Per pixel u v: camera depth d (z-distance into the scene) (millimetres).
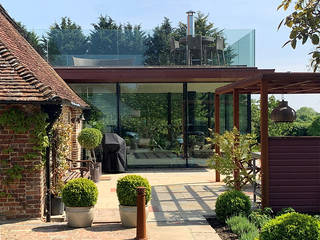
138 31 16516
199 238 6734
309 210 8391
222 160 9320
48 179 8164
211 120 16922
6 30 11320
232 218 7406
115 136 15398
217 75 15430
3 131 7910
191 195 10688
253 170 9664
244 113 16656
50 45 16234
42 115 7926
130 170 16016
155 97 16734
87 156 16172
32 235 6832
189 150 16750
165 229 7336
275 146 8367
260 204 8844
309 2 4492
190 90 16859
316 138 8414
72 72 15352
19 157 7938
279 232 4645
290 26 4438
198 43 16422
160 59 16453
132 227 7473
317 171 8414
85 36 16375
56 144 9000
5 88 7648
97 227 7480
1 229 7203
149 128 16672
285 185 8367
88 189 7445
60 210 8469
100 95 16594
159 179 13547
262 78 7922
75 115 14289
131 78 15445
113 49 16406
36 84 7891
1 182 7906
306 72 7852
